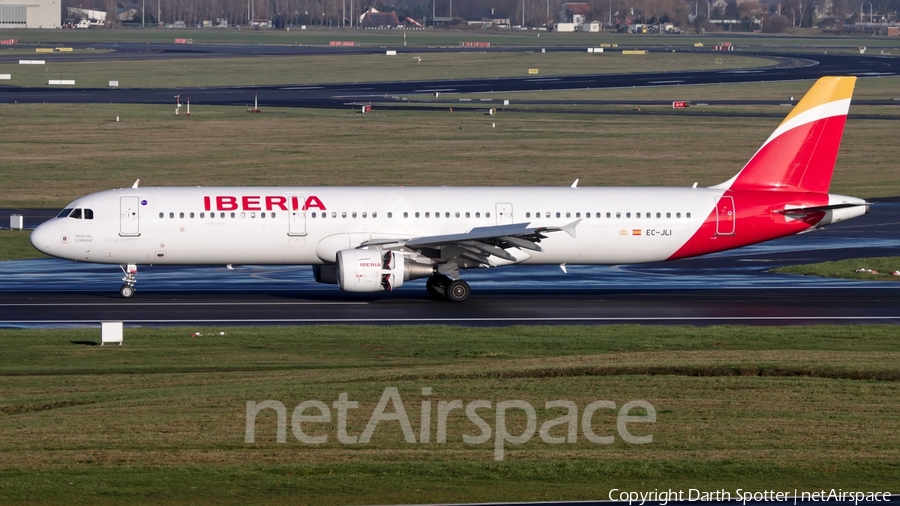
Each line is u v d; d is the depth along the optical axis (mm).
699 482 91188
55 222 195000
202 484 89250
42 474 91312
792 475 93312
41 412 114375
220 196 197250
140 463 95000
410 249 194625
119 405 116500
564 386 126312
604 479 92125
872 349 154375
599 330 169125
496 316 184625
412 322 178750
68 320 177500
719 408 116750
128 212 194250
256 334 164500
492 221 199375
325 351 152500
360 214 197375
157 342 158500
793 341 160125
